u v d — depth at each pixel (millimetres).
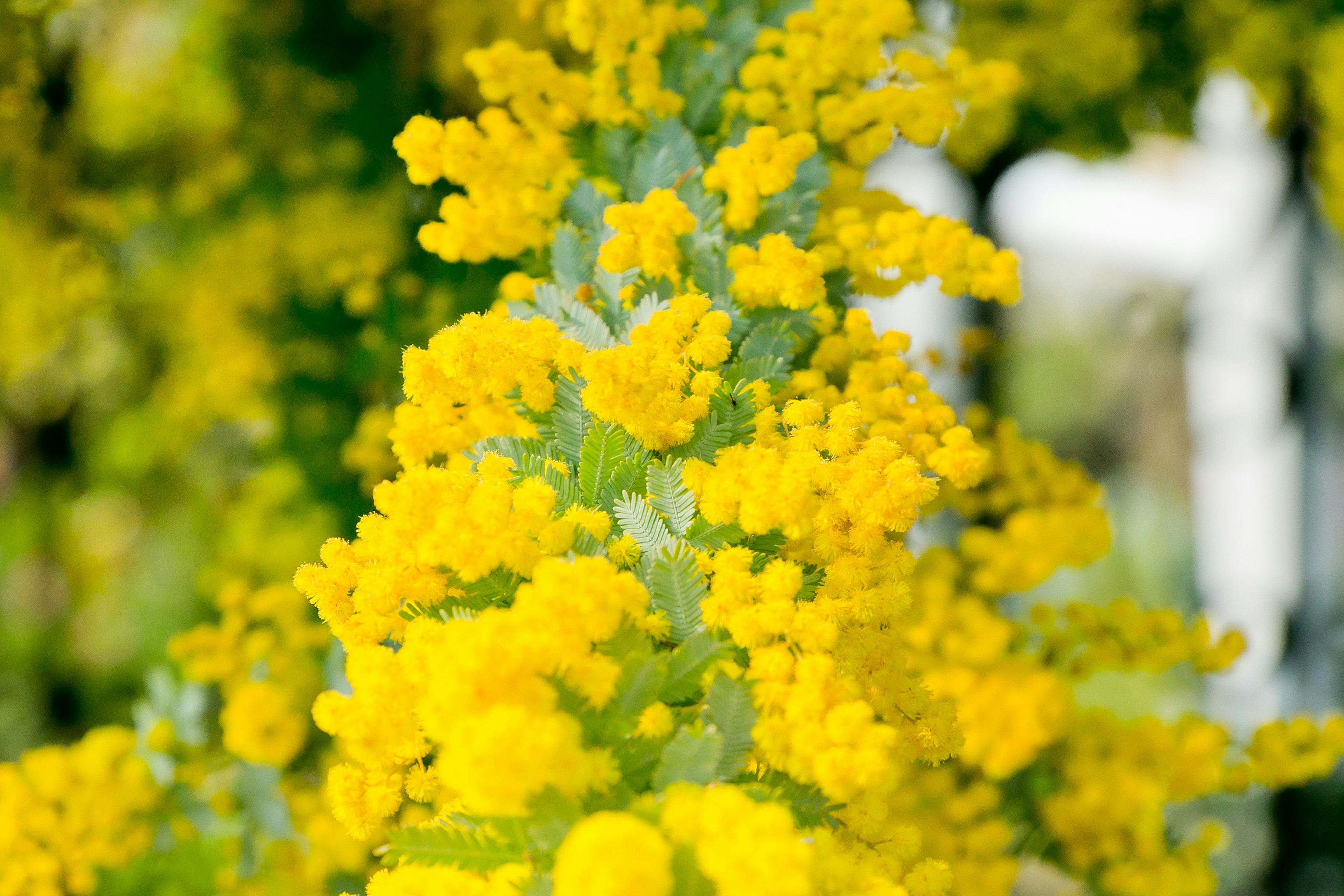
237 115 1309
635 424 787
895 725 793
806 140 850
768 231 856
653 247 828
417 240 1023
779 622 763
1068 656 985
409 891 767
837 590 787
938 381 1803
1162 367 2328
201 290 1384
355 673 768
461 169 870
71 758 977
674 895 733
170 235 1509
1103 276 2262
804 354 870
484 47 1099
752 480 772
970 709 959
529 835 753
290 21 1219
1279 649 2037
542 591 742
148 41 1447
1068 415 2334
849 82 897
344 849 956
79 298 1427
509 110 995
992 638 966
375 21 1201
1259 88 1419
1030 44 1223
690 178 858
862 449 790
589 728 751
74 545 2090
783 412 817
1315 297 2008
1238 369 2131
